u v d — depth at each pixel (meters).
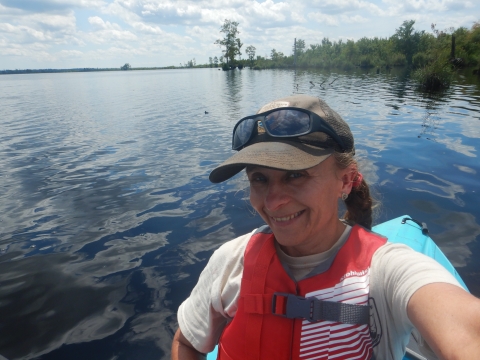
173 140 8.98
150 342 2.58
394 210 4.27
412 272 0.93
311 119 1.10
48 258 3.71
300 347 1.07
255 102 16.84
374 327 1.03
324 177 1.12
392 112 11.20
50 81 54.69
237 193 5.14
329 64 50.50
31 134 10.49
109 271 3.43
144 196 5.27
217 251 1.38
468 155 6.23
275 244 1.23
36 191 5.68
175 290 3.12
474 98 13.80
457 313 0.76
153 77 56.69
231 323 1.21
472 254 3.34
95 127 11.30
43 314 2.90
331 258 1.12
